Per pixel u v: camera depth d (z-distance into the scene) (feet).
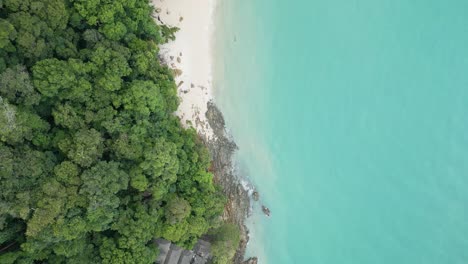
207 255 125.08
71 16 103.65
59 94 98.02
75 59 100.17
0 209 85.40
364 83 153.89
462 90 151.84
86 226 97.45
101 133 105.09
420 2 152.35
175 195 116.26
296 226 153.48
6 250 94.73
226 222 138.72
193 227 115.44
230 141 143.84
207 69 139.95
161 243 116.78
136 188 107.55
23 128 90.68
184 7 136.56
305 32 151.12
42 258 95.96
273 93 149.48
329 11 151.64
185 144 122.83
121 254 102.68
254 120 147.64
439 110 153.99
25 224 95.09
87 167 97.66
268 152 149.89
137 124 108.47
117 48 108.06
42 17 94.53
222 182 140.97
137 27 117.50
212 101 140.77
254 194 147.43
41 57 95.96
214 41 140.87
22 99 91.86
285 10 148.36
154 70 118.42
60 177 93.45
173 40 134.31
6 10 91.56
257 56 146.82
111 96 105.40
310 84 152.87
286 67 150.20
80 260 99.66
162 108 113.70
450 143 153.28
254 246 148.15
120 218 103.86
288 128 151.84
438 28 152.56
